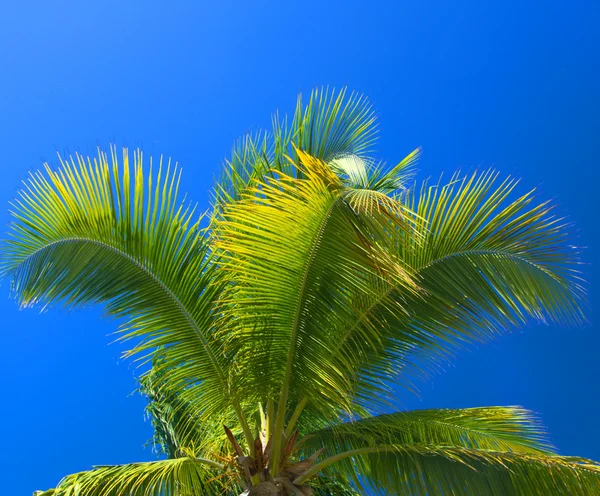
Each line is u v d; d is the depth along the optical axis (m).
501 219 5.96
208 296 5.90
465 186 6.04
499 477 5.50
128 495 5.30
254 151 7.34
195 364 5.96
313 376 5.58
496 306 5.95
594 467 5.21
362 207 4.31
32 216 5.51
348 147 7.52
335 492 7.36
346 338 5.75
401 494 5.77
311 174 4.58
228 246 5.04
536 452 6.68
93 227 5.58
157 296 5.80
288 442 5.81
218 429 6.70
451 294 5.93
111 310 5.75
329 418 5.81
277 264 5.11
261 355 5.69
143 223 5.67
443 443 6.64
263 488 5.54
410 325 6.08
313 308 5.32
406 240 5.91
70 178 5.54
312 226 4.79
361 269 4.92
